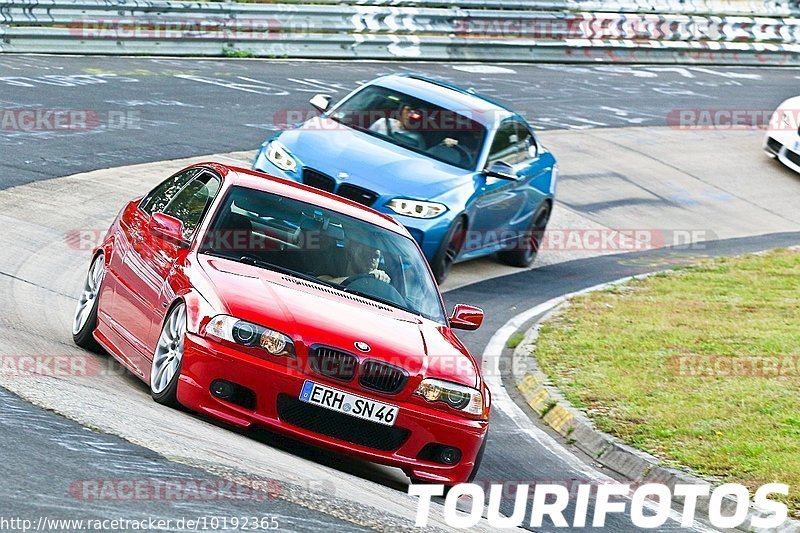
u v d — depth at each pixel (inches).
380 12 2112.5
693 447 717.3
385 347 559.5
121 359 632.4
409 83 1151.6
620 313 1062.4
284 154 1003.3
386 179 995.9
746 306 1124.5
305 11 2003.0
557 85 2191.2
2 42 1622.8
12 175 1080.8
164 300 587.2
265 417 540.4
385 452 552.7
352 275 623.5
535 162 1210.6
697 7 2699.3
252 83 1713.8
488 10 2300.7
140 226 678.5
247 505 426.6
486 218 1100.5
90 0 1710.1
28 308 757.9
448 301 1062.4
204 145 1334.9
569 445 752.3
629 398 807.7
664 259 1366.9
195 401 542.6
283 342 541.3
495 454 699.4
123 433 479.8
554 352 915.4
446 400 562.3
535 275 1229.1
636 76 2436.0
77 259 909.8
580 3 2479.1
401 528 455.5
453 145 1086.4
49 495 388.8
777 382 855.7
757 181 1806.1
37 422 468.4
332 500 466.9
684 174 1768.0
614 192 1615.4
